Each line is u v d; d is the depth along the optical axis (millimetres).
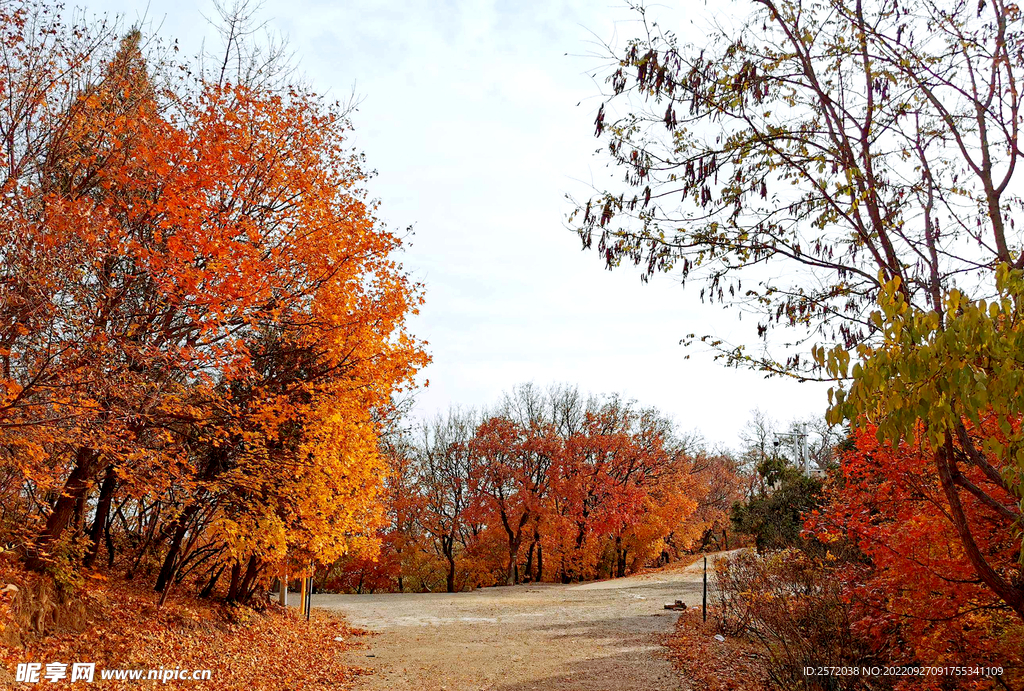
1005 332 3863
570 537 39781
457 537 44344
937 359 3910
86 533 14492
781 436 30719
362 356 12539
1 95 8969
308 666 13750
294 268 11914
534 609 23547
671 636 17172
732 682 11812
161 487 10930
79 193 9695
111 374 9102
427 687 12242
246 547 13477
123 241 9234
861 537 8375
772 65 6645
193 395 10742
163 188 10234
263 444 12469
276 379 12453
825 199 6895
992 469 5738
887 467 7668
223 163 10344
